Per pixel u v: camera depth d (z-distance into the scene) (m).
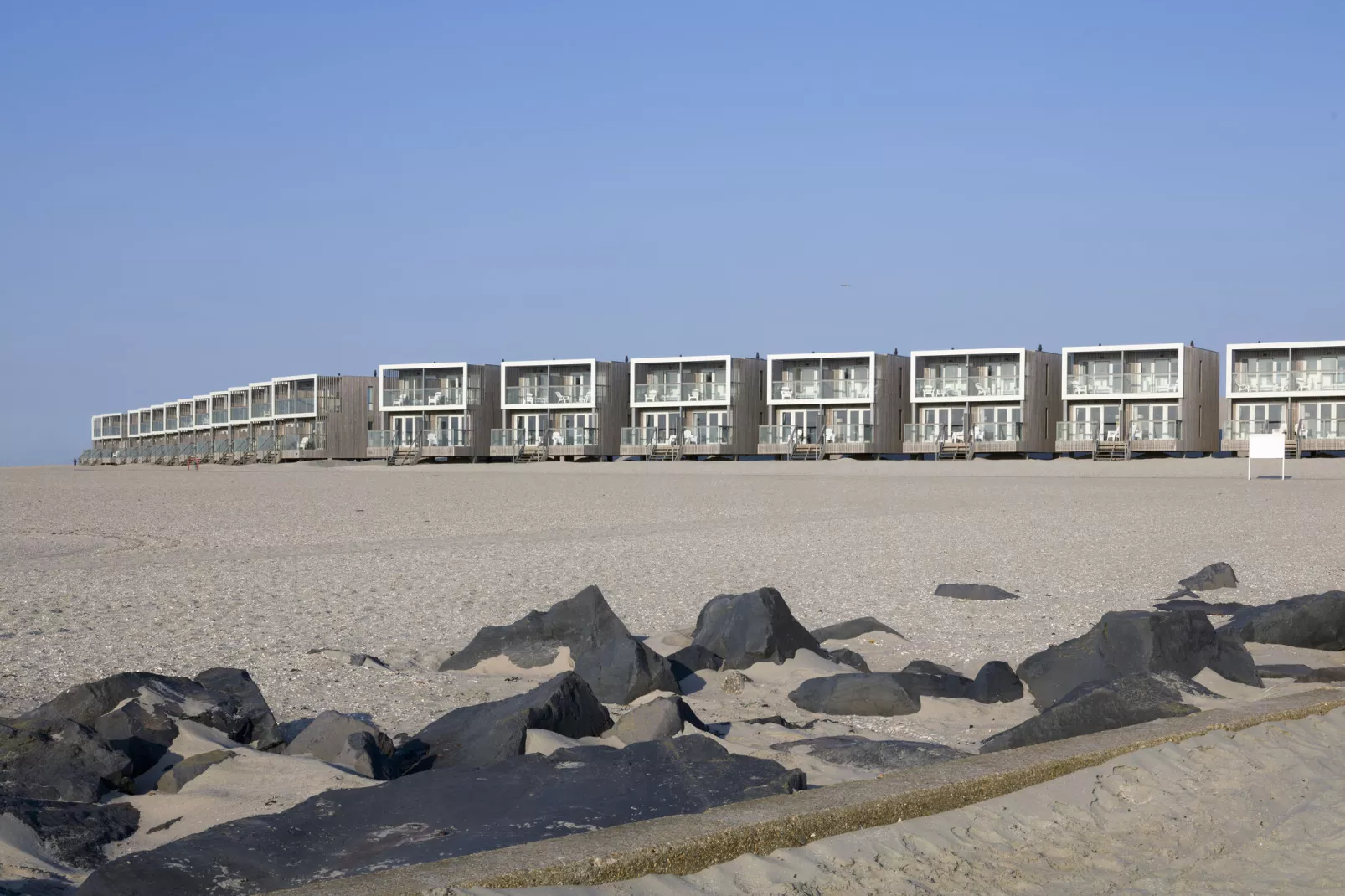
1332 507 28.25
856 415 72.12
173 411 111.50
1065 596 14.10
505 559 18.14
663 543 20.70
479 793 5.30
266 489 41.28
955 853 4.65
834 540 21.11
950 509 28.84
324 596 13.83
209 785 5.68
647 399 76.81
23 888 4.38
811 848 4.54
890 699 8.04
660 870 4.21
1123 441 65.31
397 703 8.22
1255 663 9.38
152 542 21.11
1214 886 4.39
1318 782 5.70
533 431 78.69
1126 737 6.07
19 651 10.09
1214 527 23.50
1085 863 4.62
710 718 7.80
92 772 5.62
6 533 22.98
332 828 4.90
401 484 44.59
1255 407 65.12
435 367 81.06
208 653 10.09
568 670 9.15
